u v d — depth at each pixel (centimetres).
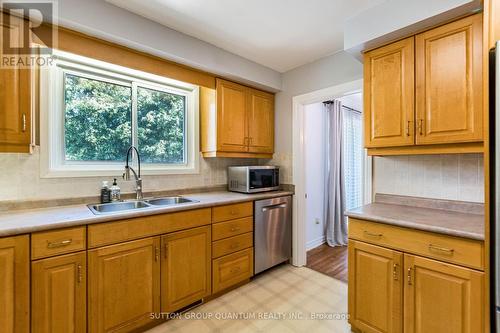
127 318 172
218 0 175
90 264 157
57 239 145
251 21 202
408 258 150
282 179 313
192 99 283
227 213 235
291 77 303
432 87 163
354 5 180
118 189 218
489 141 116
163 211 188
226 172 310
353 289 177
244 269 250
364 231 171
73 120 211
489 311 120
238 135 283
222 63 249
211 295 225
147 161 257
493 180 114
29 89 158
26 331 136
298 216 298
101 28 173
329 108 381
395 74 180
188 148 283
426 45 165
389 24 171
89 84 220
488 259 118
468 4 141
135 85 246
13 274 133
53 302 144
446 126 158
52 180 193
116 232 167
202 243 215
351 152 427
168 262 193
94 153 223
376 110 190
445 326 136
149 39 197
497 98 109
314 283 255
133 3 178
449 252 135
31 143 162
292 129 302
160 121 267
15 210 176
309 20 200
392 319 156
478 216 166
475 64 147
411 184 207
